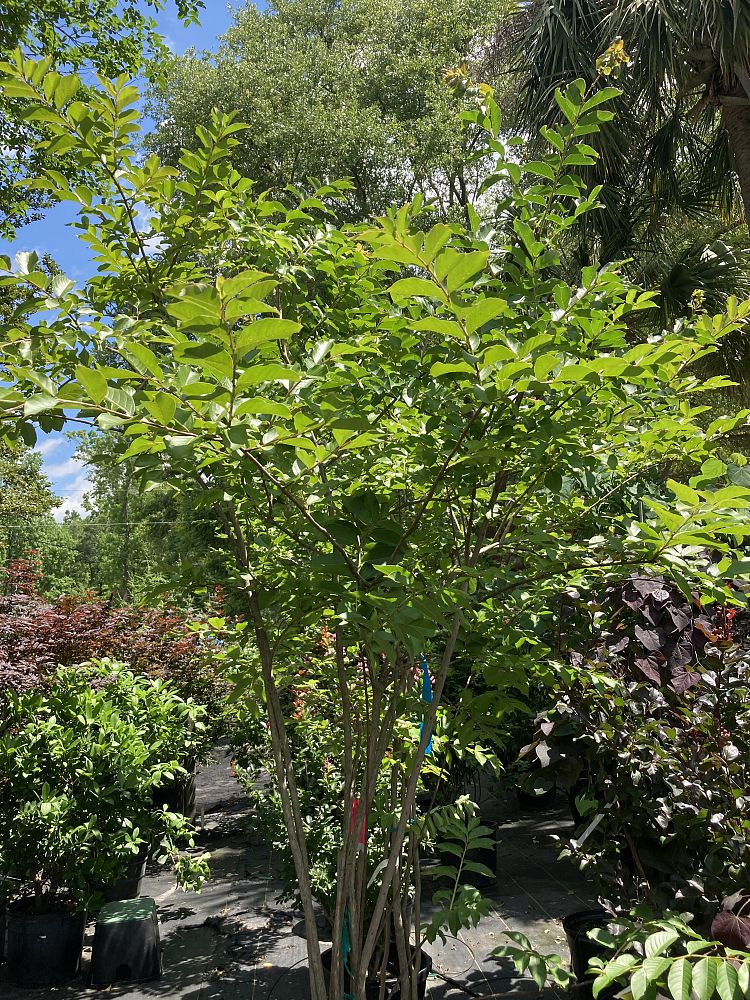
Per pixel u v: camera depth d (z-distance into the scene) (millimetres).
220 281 1165
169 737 4672
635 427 2318
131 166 2434
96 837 3824
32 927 3695
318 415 1631
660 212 8125
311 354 1930
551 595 2467
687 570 1900
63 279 1892
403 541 1846
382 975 2469
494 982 3352
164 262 2557
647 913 2002
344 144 13773
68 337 1873
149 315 2605
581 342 1832
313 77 15617
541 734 2771
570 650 2781
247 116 14570
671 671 2846
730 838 2189
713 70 7051
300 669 2939
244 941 4016
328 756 3770
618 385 1784
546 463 1984
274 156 14391
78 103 2256
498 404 1717
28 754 3846
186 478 2037
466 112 2125
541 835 5512
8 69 2158
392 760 2688
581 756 2697
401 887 2799
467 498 2254
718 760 2402
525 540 2059
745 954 1491
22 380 1835
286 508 2037
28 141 8305
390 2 16234
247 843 5715
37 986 3656
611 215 7188
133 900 3926
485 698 2490
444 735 2986
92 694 4355
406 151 14125
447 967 3527
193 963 3807
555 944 3717
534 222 2234
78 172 6930
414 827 2535
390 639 1658
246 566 2137
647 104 7406
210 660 2650
